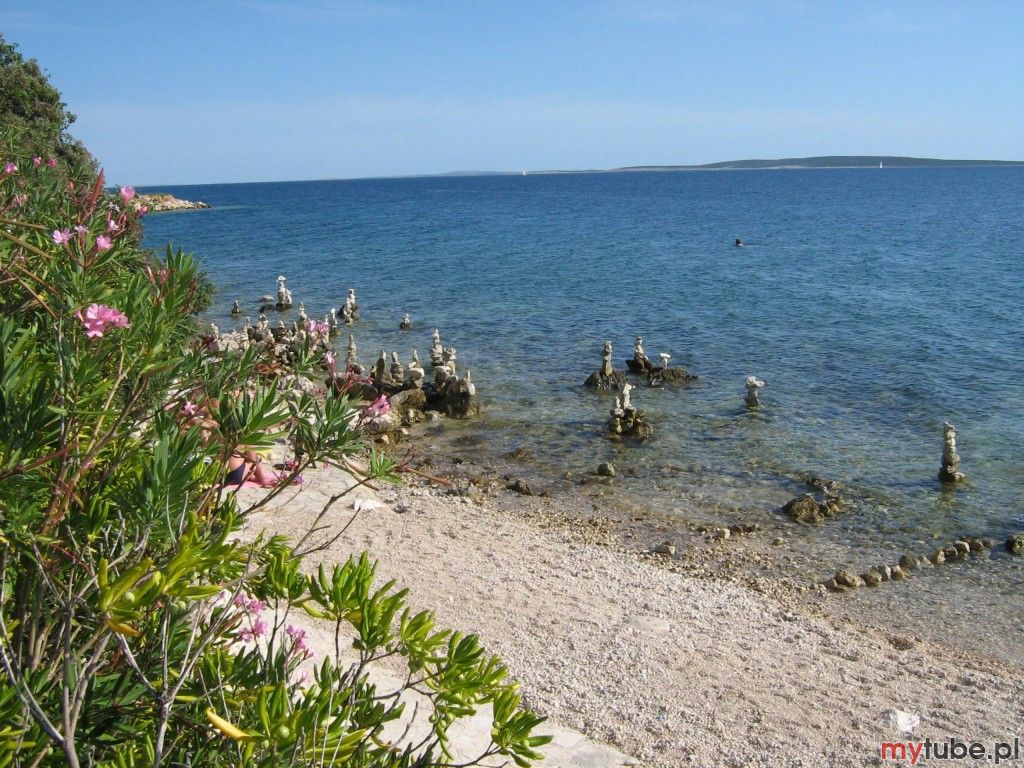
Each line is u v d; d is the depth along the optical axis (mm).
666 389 27500
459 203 162875
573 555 14930
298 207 158750
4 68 30766
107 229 4230
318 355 4301
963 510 17766
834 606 13719
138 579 2922
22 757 3084
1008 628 12977
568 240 80375
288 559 4102
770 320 38906
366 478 4043
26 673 3160
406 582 12672
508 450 21969
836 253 67000
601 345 34250
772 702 9922
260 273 58500
